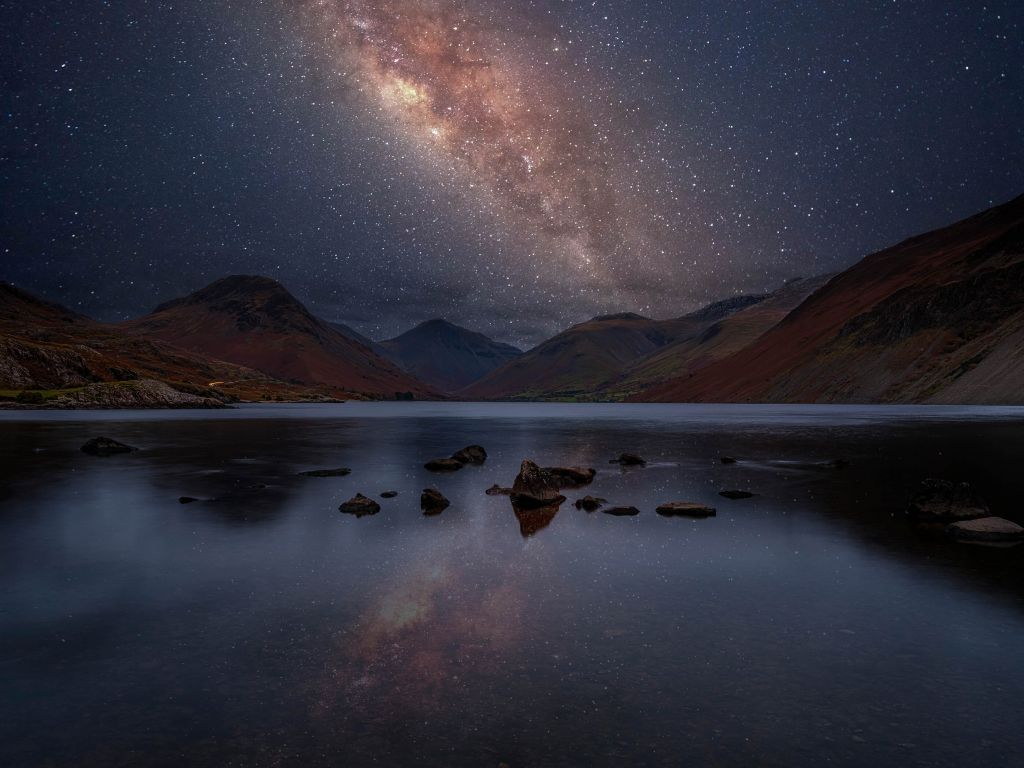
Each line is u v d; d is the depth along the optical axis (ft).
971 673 24.41
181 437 174.19
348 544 47.75
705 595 34.76
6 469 98.48
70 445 142.72
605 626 29.91
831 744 19.34
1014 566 40.19
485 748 19.20
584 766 18.13
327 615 31.71
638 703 22.13
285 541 48.83
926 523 54.75
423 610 32.42
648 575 38.91
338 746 19.36
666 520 56.80
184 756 18.80
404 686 23.57
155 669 25.14
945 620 30.37
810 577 38.14
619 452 134.62
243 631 29.45
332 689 23.34
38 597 34.71
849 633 28.76
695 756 18.67
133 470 97.40
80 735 20.07
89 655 26.61
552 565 41.42
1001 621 30.14
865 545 46.44
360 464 108.99
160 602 33.83
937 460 104.83
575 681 23.91
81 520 57.31
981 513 53.93
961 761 18.35
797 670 24.79
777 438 166.81
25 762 18.43
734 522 55.62
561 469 85.56
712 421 289.33
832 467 98.37
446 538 49.80
